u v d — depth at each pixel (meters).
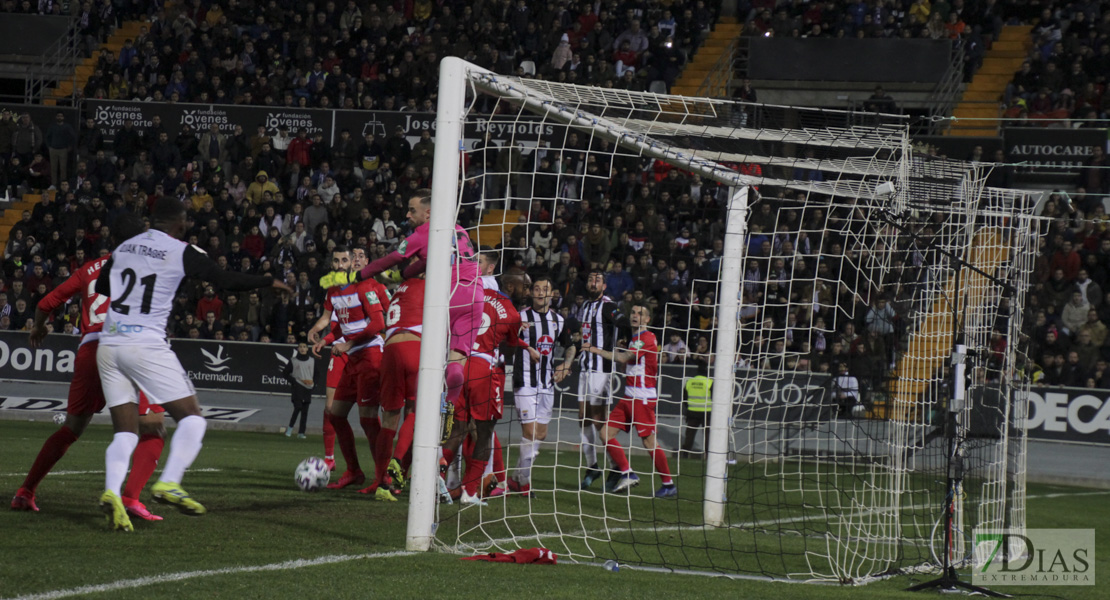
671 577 8.87
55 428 24.23
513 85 10.53
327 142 36.44
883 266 11.77
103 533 9.16
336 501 12.20
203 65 39.34
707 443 12.99
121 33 44.38
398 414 12.70
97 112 37.72
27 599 6.72
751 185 12.59
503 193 32.38
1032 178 30.91
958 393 9.48
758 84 37.12
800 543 11.20
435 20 40.09
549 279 14.75
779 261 23.30
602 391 15.55
